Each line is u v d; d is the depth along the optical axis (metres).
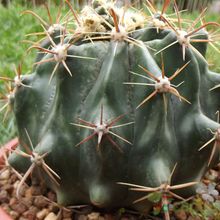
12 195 0.35
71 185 0.30
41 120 0.30
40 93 0.31
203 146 0.28
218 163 0.35
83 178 0.29
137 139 0.27
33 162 0.28
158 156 0.27
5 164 0.36
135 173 0.28
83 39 0.30
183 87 0.28
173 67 0.28
